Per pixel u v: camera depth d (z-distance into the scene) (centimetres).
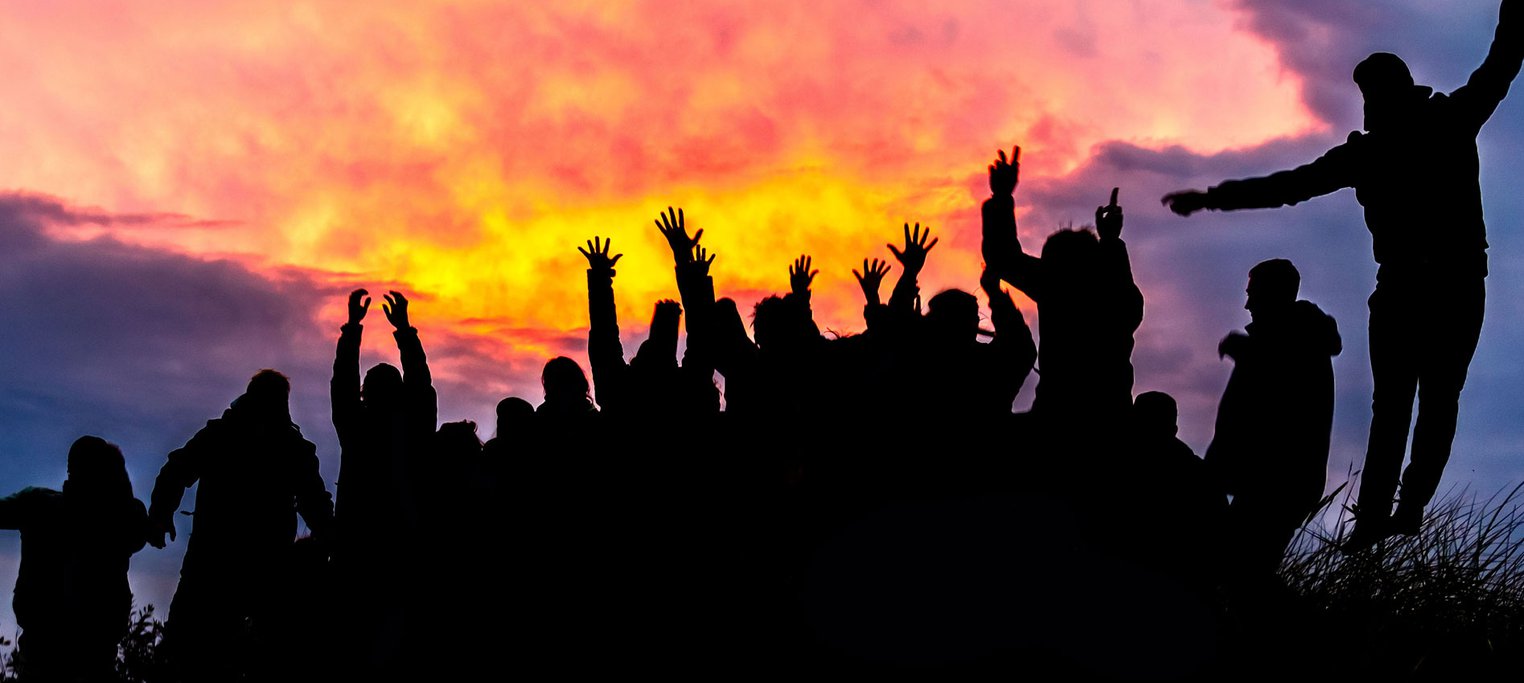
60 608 898
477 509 820
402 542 832
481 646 779
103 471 920
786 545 727
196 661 886
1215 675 666
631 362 783
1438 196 779
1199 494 689
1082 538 670
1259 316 716
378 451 859
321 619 871
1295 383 702
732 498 746
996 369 689
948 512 671
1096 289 697
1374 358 792
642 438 766
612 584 754
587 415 804
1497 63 773
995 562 663
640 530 754
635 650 739
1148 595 666
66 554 906
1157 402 702
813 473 703
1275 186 786
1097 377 688
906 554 670
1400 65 793
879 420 688
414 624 816
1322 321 712
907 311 746
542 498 785
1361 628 700
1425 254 778
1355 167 789
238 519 921
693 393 774
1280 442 696
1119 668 657
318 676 853
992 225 719
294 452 948
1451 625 713
